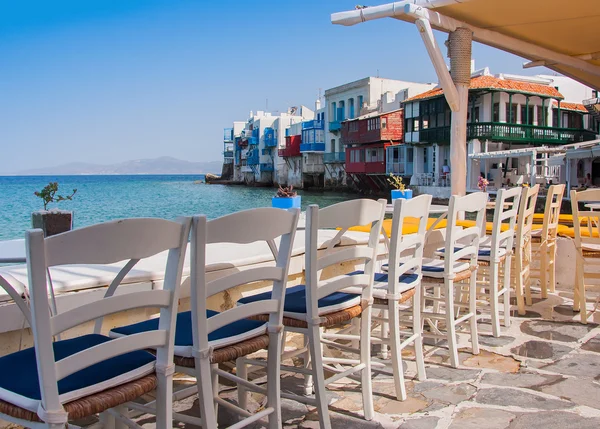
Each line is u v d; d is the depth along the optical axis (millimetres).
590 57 8188
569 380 3150
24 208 35531
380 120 40531
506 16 6160
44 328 1425
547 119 35594
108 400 1576
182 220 1723
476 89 32406
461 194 6426
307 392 2971
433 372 3324
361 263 4602
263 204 44281
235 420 2666
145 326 2115
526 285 4973
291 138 61062
